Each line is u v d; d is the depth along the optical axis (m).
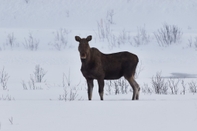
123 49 99.31
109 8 137.38
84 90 59.03
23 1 144.12
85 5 140.25
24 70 80.75
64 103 40.88
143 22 127.19
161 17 129.50
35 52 96.00
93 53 50.44
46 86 63.31
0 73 77.88
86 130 28.91
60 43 102.94
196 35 107.31
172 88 57.44
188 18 128.38
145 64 86.38
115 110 36.47
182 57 91.69
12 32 109.69
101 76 50.97
